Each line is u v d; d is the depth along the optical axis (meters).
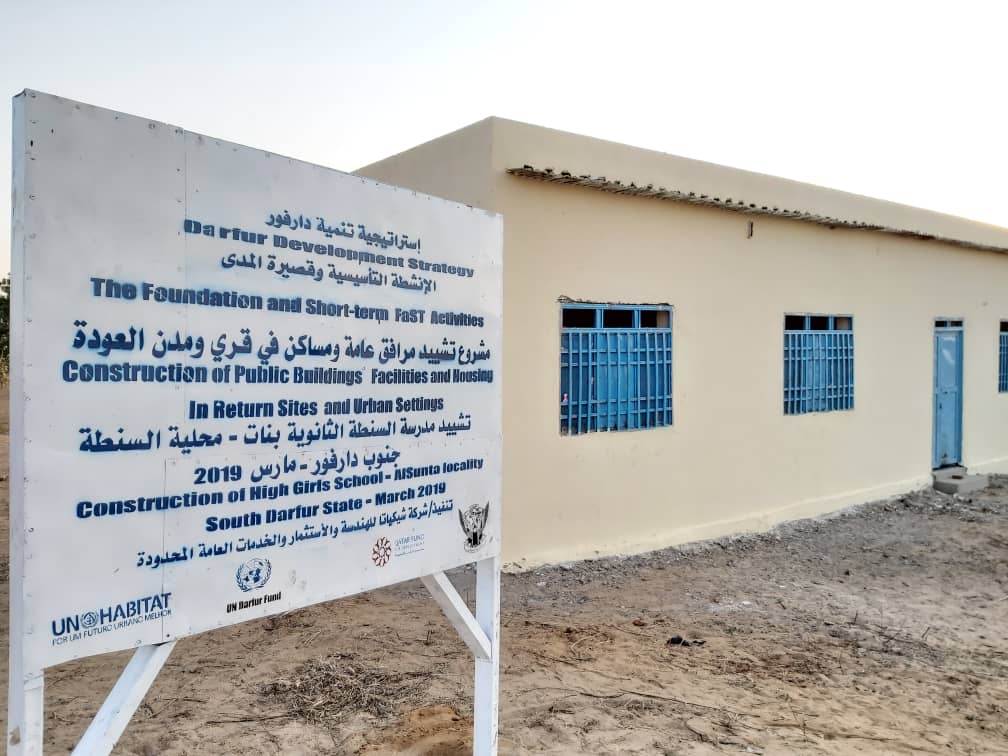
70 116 1.96
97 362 2.03
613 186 7.22
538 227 6.93
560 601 6.21
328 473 2.62
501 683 4.44
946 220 11.91
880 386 10.91
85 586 2.01
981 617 6.15
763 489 9.18
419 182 7.61
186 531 2.23
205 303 2.26
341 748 3.55
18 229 1.88
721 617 5.95
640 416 7.90
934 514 10.21
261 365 2.41
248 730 3.71
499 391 3.34
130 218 2.08
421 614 5.59
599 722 3.97
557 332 7.13
